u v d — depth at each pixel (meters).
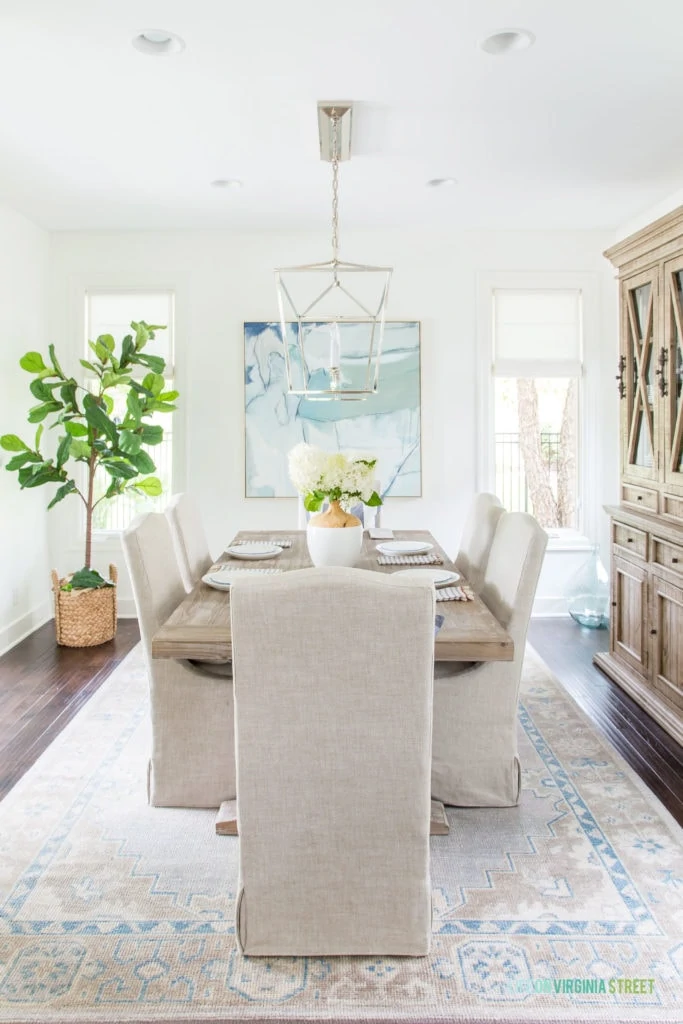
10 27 2.36
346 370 5.02
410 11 2.28
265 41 2.45
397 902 1.80
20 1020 1.62
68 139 3.31
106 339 4.39
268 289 5.00
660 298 3.40
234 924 1.94
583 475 5.12
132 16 2.30
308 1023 1.62
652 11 2.29
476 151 3.48
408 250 5.00
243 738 1.72
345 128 3.12
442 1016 1.64
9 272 4.40
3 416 4.35
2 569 4.36
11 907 2.01
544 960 1.81
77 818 2.47
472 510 3.47
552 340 5.07
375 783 1.74
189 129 3.20
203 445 5.07
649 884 2.11
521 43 2.48
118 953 1.83
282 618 1.64
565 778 2.76
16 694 3.62
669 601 3.26
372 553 3.40
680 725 3.09
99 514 5.18
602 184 4.00
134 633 4.72
